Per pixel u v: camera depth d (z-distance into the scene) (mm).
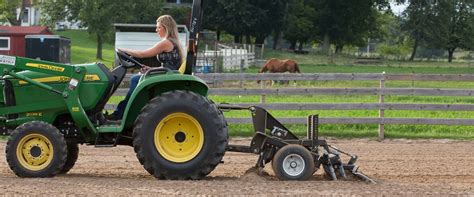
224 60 43594
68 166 10180
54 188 8422
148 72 9070
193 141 9047
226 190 8359
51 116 9422
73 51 60188
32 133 9086
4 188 8367
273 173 9906
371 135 16734
